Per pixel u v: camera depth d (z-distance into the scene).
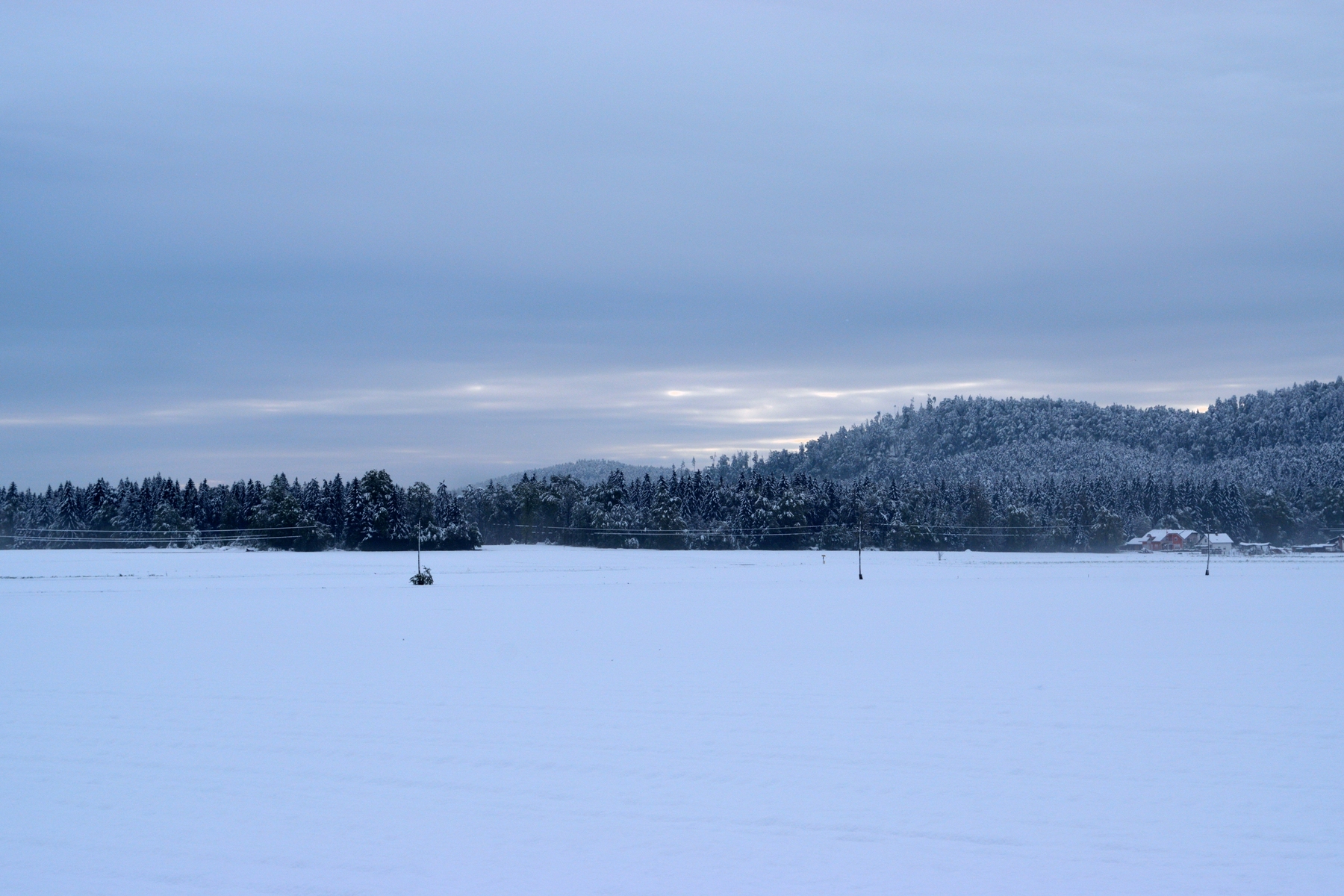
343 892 10.22
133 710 18.91
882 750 15.39
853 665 24.92
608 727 17.17
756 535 143.38
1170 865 10.66
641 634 32.66
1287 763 14.55
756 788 13.40
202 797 13.26
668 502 143.12
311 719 17.95
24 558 106.56
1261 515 172.38
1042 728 16.94
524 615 40.94
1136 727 17.00
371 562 101.88
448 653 27.38
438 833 11.80
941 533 153.00
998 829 11.79
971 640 30.55
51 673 23.83
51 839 11.81
